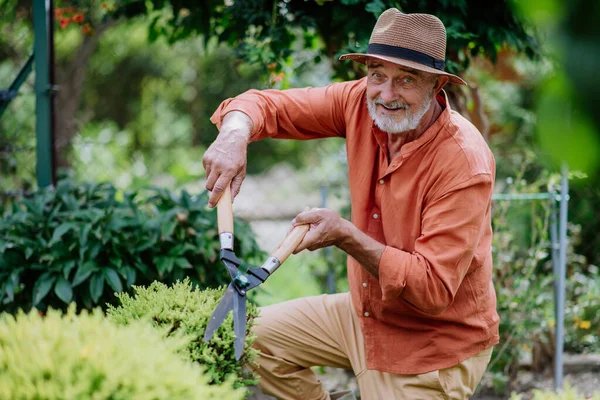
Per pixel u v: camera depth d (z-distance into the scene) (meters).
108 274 2.74
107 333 1.42
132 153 7.19
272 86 3.13
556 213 3.29
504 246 3.29
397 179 2.06
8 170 4.09
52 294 2.88
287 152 8.93
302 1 3.10
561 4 0.49
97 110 8.67
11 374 1.27
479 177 1.96
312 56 3.66
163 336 1.78
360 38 2.87
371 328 2.21
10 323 1.43
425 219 2.00
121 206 3.07
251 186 8.36
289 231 1.88
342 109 2.27
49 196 3.09
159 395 1.29
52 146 3.42
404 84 1.96
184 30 3.65
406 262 1.92
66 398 1.21
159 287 2.01
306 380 2.41
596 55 0.48
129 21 4.08
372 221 2.18
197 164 7.68
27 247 2.79
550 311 3.56
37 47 3.37
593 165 0.50
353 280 2.23
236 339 1.65
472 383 2.21
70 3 3.91
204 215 3.05
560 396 1.47
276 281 5.21
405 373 2.17
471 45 3.05
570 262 3.80
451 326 2.13
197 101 8.68
